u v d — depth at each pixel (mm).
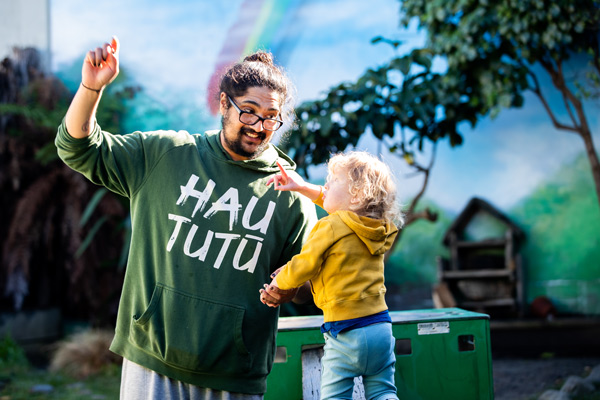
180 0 7461
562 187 6180
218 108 2061
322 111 4535
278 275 1949
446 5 4723
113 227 6676
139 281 2004
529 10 4332
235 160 2035
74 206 6473
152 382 1945
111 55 1812
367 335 2037
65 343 5816
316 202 2213
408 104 4520
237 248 1960
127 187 2059
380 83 4512
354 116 4355
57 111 6844
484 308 6121
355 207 2129
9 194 6812
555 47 4707
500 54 4781
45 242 6531
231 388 1940
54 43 7629
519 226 6289
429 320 2594
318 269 1990
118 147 2016
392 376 2143
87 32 7609
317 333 2574
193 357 1887
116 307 6488
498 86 4730
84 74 1810
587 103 6027
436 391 2572
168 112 7289
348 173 2154
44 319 7059
